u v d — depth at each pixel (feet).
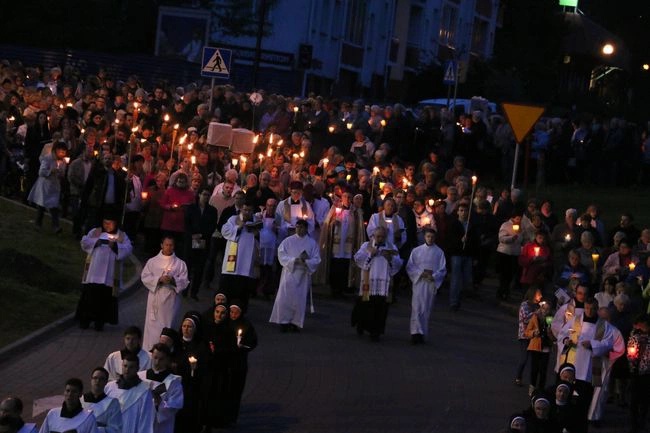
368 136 286.66
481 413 151.53
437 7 556.92
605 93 613.93
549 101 521.65
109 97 277.44
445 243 213.46
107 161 215.31
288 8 441.68
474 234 212.84
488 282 238.27
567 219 221.05
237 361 136.98
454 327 198.70
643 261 195.72
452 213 219.00
